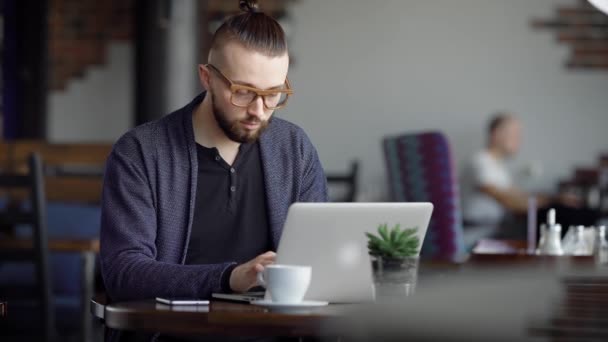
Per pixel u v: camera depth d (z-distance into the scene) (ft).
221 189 8.80
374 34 31.89
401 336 5.55
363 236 7.32
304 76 32.01
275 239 8.87
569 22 31.73
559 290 7.50
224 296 7.49
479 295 7.03
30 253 14.65
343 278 7.30
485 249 13.34
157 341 8.12
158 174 8.54
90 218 18.06
